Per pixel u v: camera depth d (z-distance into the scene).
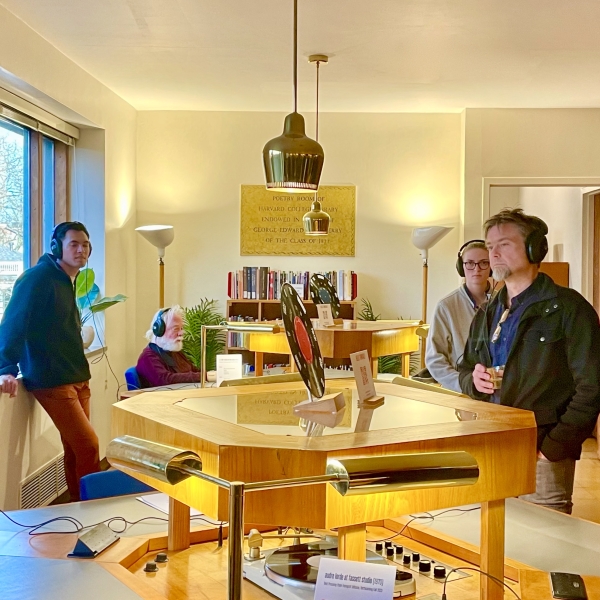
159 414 1.42
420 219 7.12
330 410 1.44
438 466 1.15
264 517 1.17
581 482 5.38
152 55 5.03
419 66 5.29
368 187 7.12
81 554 1.66
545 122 6.75
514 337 2.53
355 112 7.06
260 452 1.16
